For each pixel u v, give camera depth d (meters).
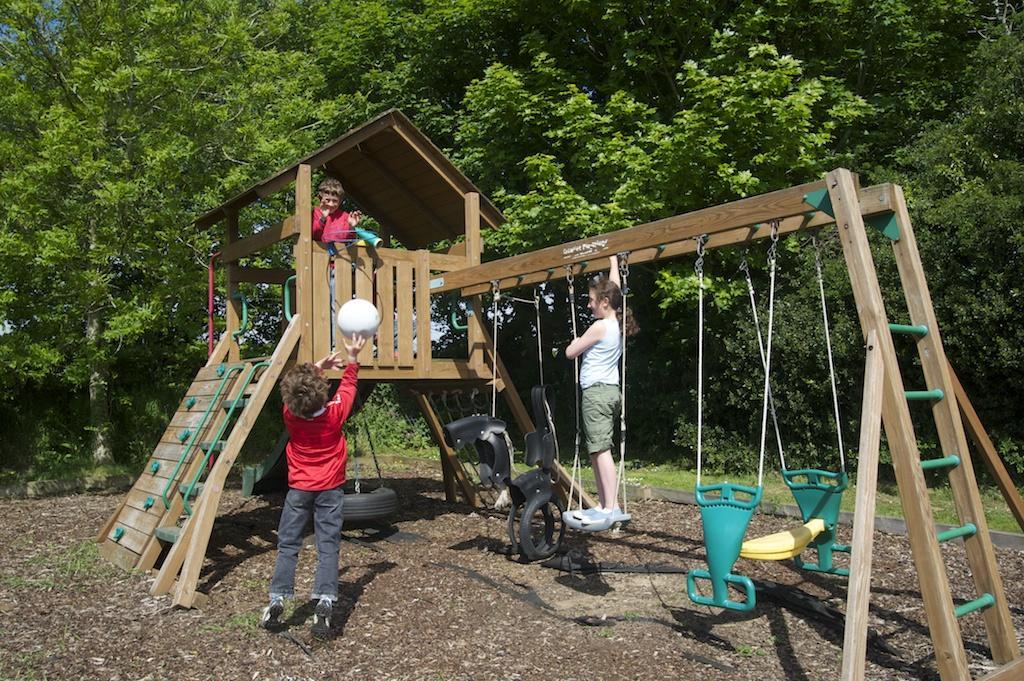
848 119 11.29
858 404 9.85
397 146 7.49
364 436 15.36
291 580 4.65
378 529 7.53
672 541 7.12
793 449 10.51
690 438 11.75
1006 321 8.54
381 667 4.07
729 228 4.61
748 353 10.52
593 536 7.36
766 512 8.30
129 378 14.17
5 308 9.41
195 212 11.05
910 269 4.14
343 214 6.93
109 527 6.84
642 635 4.55
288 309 6.86
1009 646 3.96
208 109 10.80
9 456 12.45
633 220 10.73
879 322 3.78
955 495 4.11
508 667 4.05
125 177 10.43
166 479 6.47
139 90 10.41
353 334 4.92
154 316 10.06
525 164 12.43
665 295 11.89
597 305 5.25
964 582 5.57
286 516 4.69
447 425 6.21
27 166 9.08
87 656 4.21
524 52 13.26
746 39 11.42
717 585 4.18
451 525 7.97
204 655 4.23
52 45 10.70
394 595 5.36
